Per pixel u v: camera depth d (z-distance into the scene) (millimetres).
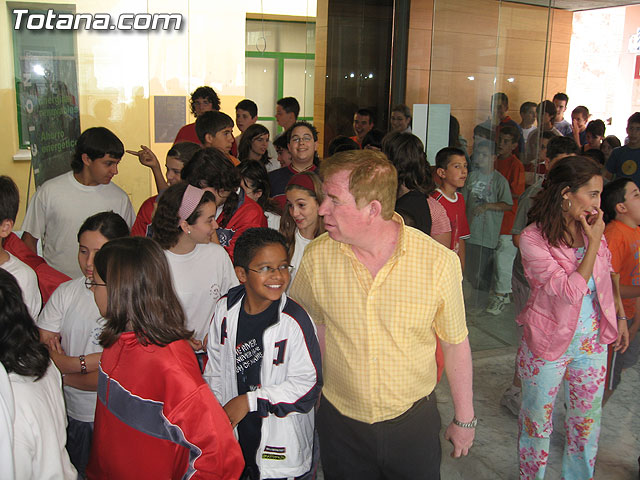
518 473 3109
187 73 5293
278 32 6891
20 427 1451
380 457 1990
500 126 4695
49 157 4785
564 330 2535
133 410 1684
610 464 3209
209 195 2535
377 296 1879
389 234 1895
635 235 3039
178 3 5125
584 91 9648
